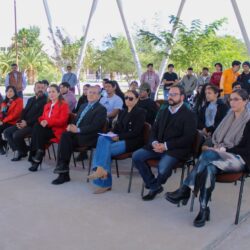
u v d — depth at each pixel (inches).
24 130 229.0
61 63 700.7
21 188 179.9
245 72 313.7
